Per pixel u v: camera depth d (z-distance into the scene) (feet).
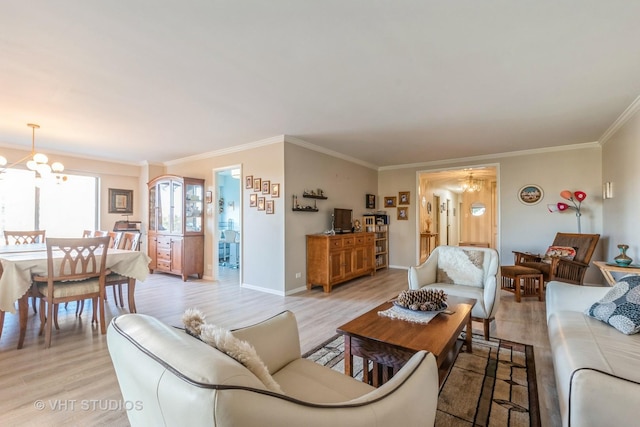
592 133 13.51
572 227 15.69
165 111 10.67
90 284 9.28
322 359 7.50
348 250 16.25
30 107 10.21
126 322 3.07
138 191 20.95
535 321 10.31
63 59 7.14
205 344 2.67
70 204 18.29
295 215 14.82
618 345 5.02
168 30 6.06
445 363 6.27
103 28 5.96
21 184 16.34
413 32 6.16
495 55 7.04
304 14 5.60
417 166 21.06
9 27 5.89
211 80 8.28
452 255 10.37
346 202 18.79
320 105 10.14
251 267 15.44
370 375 6.41
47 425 5.20
